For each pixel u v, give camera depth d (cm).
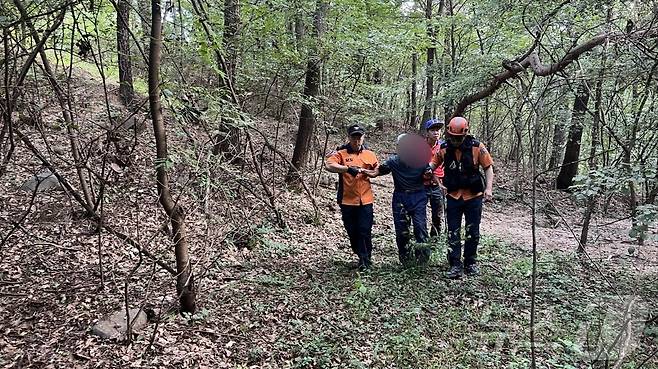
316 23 951
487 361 418
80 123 601
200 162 465
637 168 444
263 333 461
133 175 704
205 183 459
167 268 468
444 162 642
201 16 571
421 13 1330
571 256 759
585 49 506
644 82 519
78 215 663
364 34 977
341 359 420
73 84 775
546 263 703
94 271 561
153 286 535
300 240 783
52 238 619
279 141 1291
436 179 656
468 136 630
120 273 562
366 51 1002
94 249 609
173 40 580
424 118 1555
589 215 802
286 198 956
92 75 1198
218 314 489
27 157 774
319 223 881
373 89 1209
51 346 414
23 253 580
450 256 644
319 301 537
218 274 587
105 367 388
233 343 439
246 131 749
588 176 478
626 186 468
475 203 639
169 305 492
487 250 789
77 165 451
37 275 540
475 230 640
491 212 1221
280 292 555
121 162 652
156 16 419
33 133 785
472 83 833
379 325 490
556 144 1402
